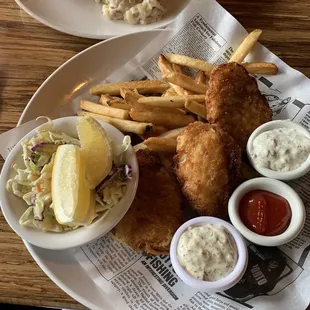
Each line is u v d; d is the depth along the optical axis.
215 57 0.37
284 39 0.38
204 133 0.31
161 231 0.30
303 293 0.28
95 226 0.29
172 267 0.30
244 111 0.33
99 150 0.30
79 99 0.36
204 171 0.30
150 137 0.33
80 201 0.28
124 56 0.37
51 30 0.40
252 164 0.31
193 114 0.35
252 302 0.28
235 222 0.29
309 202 0.31
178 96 0.34
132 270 0.30
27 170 0.31
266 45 0.38
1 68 0.38
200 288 0.27
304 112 0.34
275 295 0.29
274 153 0.30
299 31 0.38
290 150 0.30
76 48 0.39
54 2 0.40
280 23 0.39
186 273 0.28
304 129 0.31
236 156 0.31
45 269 0.30
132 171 0.30
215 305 0.29
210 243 0.28
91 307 0.29
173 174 0.32
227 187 0.30
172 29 0.37
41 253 0.30
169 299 0.29
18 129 0.34
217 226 0.29
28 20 0.40
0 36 0.40
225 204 0.30
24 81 0.38
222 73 0.33
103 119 0.34
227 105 0.32
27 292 0.30
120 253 0.31
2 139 0.34
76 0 0.40
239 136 0.32
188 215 0.32
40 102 0.36
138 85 0.36
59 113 0.36
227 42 0.37
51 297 0.30
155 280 0.30
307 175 0.32
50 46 0.39
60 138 0.32
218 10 0.36
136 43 0.37
